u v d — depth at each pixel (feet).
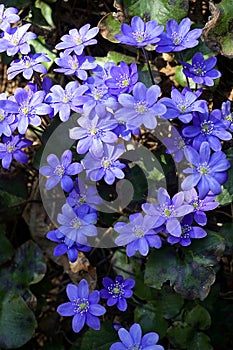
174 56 1.67
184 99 1.46
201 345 1.58
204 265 1.52
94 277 1.66
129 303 1.69
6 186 1.76
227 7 1.57
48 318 1.81
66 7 1.82
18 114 1.53
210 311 1.65
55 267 1.84
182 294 1.52
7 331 1.65
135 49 1.71
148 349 1.45
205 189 1.44
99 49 1.79
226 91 1.70
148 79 1.65
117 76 1.49
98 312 1.50
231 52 1.58
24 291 1.69
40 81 1.68
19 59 1.66
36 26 1.78
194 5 1.73
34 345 1.81
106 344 1.60
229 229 1.59
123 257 1.69
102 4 1.82
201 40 1.65
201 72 1.52
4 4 1.77
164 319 1.60
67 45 1.55
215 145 1.45
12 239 1.83
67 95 1.50
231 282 1.72
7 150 1.55
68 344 1.80
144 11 1.65
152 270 1.55
